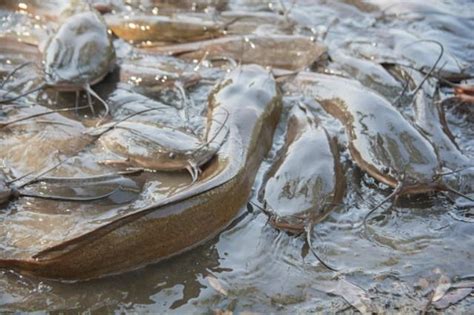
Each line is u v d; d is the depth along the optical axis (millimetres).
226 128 2000
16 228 1889
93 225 1888
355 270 1880
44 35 2242
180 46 2234
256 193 1966
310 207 1909
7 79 2119
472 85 2154
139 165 1964
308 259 1891
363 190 1981
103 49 2135
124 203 1922
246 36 2244
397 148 1972
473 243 1919
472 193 1979
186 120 2072
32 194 1920
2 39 2232
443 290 1862
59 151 1980
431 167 1957
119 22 2268
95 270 1844
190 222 1880
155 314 1828
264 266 1881
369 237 1920
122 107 2096
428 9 2410
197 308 1836
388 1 2422
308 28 2332
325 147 1977
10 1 2307
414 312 1838
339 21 2365
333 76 2137
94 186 1925
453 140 2057
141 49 2238
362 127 2014
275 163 1993
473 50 2301
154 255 1868
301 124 2039
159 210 1855
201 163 1957
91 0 2381
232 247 1898
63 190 1924
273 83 2104
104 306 1831
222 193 1902
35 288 1837
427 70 2193
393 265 1889
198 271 1871
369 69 2184
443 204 1967
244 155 1963
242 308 1838
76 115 2078
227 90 2072
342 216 1942
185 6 2387
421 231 1932
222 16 2357
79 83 2094
